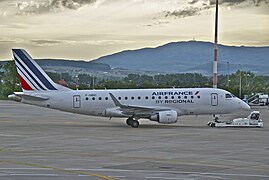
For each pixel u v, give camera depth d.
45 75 77.44
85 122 87.62
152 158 40.75
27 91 77.44
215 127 76.12
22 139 56.78
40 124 82.44
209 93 77.00
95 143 52.44
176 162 38.41
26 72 77.19
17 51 77.31
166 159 40.09
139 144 51.50
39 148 47.84
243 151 45.78
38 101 77.19
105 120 93.50
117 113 76.25
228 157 41.50
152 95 76.50
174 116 74.12
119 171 33.91
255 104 192.38
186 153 44.16
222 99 76.94
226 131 68.44
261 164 37.59
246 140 55.91
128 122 76.88
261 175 32.59
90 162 38.19
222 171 34.16
